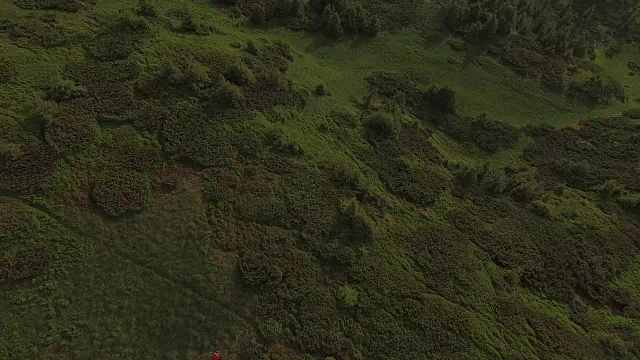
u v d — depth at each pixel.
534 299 38.88
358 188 41.53
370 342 32.78
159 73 42.97
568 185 51.84
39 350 28.22
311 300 33.44
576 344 36.22
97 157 36.41
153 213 34.78
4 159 34.06
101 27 45.62
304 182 40.12
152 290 31.61
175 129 39.69
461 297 36.72
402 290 35.72
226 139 40.56
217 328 30.97
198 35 50.12
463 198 45.62
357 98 53.91
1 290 29.52
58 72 40.56
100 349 28.98
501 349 34.53
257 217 36.59
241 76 45.53
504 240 42.12
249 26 57.38
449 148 53.22
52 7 46.22
